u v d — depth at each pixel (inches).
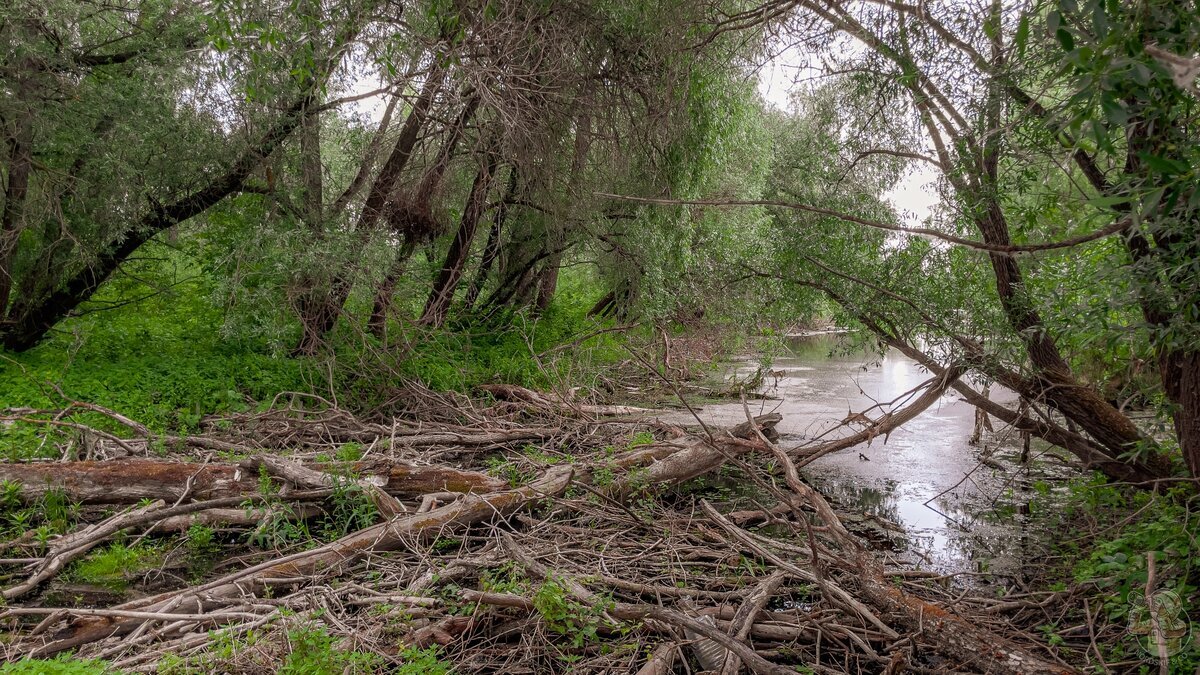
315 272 404.8
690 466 299.1
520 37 399.9
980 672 162.7
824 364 735.7
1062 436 261.4
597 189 501.7
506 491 262.7
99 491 249.1
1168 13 90.0
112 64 413.7
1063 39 92.3
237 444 329.7
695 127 494.9
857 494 315.3
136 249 460.4
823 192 288.7
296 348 456.1
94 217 406.0
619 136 484.1
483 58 386.6
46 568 209.2
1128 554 192.5
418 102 422.6
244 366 431.2
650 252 500.4
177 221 432.1
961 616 188.2
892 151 265.1
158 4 395.5
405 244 477.7
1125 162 158.9
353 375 439.5
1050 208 205.3
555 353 516.1
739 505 296.2
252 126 417.1
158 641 174.2
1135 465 241.4
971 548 252.1
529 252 595.2
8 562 215.3
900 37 218.4
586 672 165.2
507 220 550.9
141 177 399.2
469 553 218.2
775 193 296.5
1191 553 177.9
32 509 242.7
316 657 149.7
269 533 240.5
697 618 174.2
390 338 458.6
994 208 235.8
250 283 418.3
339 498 248.5
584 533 245.1
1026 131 197.5
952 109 223.3
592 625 171.5
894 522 279.6
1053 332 217.0
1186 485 200.7
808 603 205.3
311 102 412.5
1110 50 90.8
